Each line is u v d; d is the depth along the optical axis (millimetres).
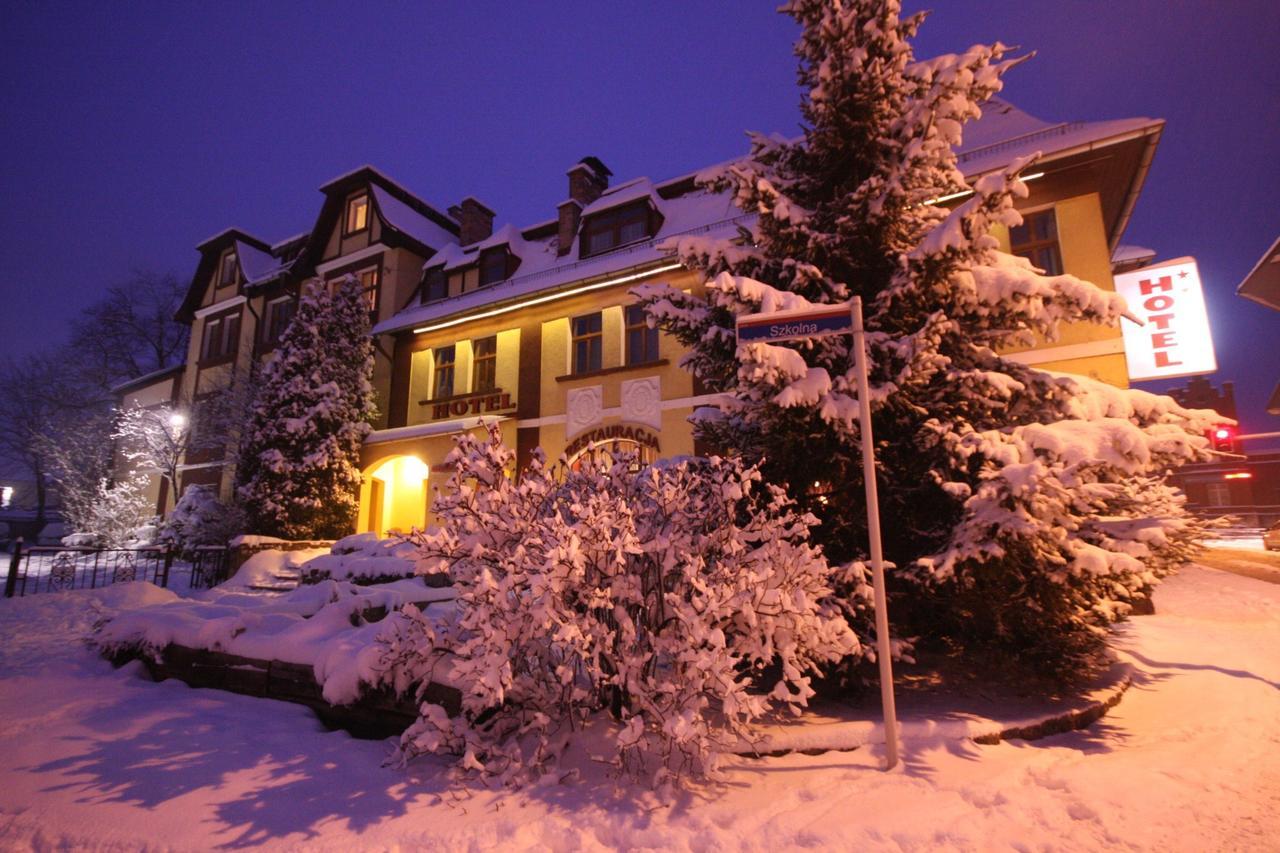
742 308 5949
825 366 6113
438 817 3674
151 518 21266
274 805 3801
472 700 4180
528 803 3840
